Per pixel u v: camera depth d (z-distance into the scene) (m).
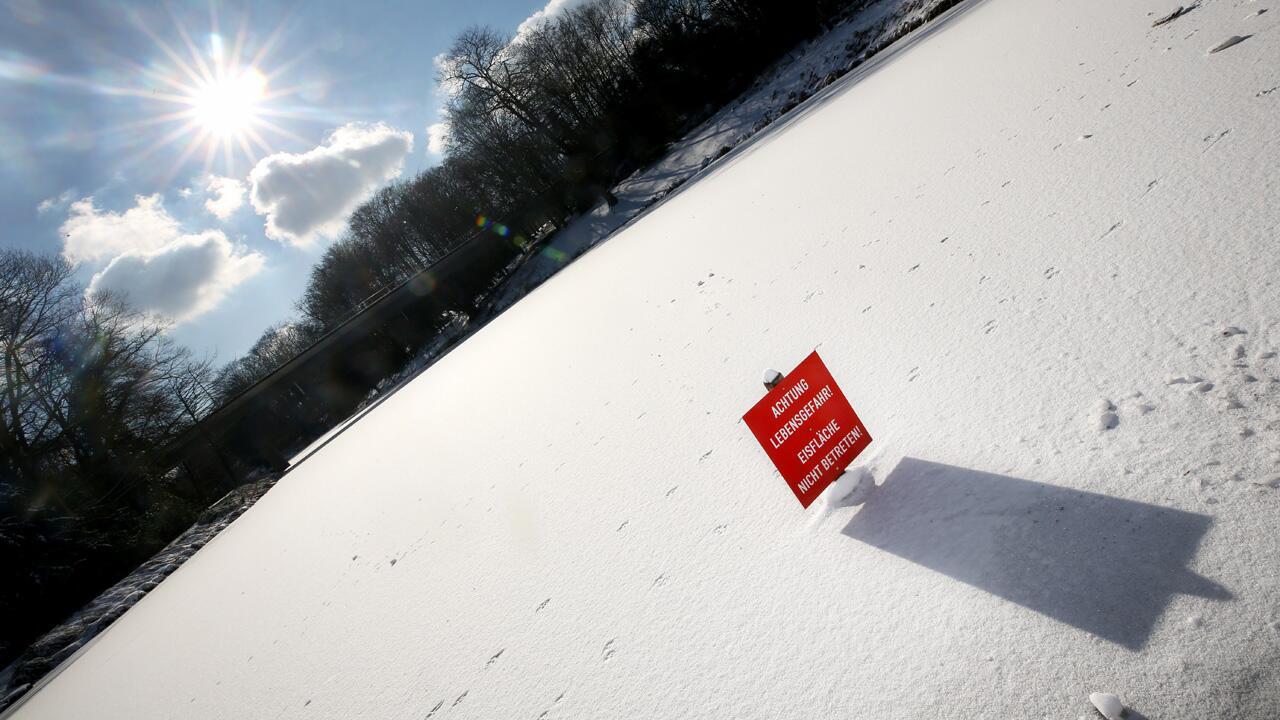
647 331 7.01
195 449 31.30
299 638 4.84
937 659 1.74
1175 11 5.79
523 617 3.18
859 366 3.55
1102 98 5.14
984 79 8.05
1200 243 2.81
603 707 2.26
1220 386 2.08
